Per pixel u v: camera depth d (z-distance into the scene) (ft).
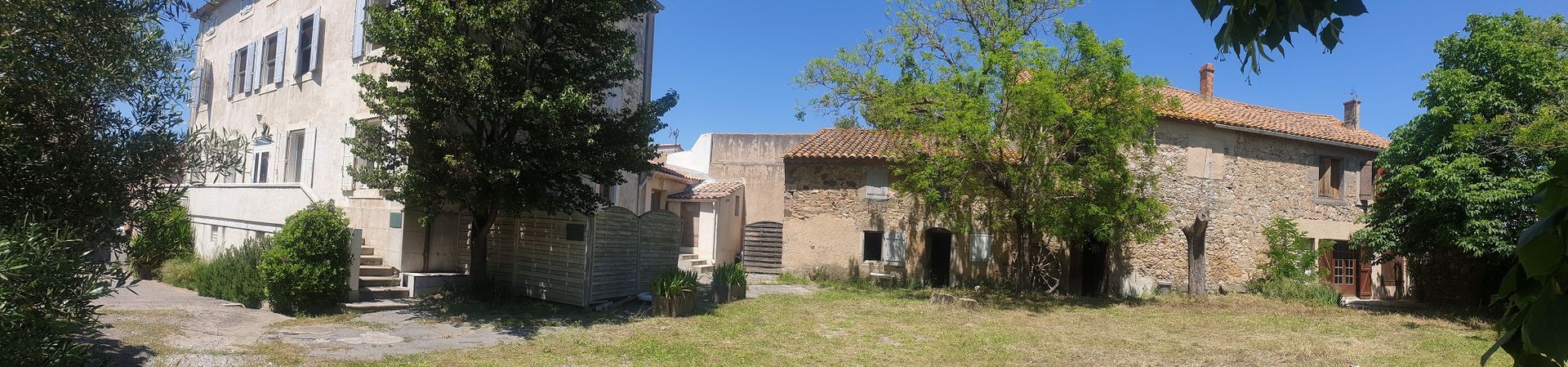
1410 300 60.08
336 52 44.70
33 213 13.87
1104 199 44.93
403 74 32.91
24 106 13.93
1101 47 42.91
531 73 33.68
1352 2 7.25
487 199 36.42
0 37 13.15
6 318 11.99
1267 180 59.00
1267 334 36.63
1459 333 37.93
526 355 26.89
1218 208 56.44
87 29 14.55
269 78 51.65
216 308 34.88
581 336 31.04
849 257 59.57
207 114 58.18
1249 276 57.36
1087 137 44.34
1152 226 46.93
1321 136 60.54
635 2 36.19
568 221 39.14
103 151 15.33
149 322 30.04
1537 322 5.05
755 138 76.64
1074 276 54.75
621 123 36.52
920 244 57.72
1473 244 42.06
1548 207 5.79
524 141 37.52
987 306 45.68
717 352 28.37
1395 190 47.91
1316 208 61.21
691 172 77.25
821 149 61.52
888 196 59.06
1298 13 7.48
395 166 34.71
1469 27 46.70
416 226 40.93
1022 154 46.11
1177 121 54.90
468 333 31.22
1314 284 54.29
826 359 27.91
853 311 41.88
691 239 72.64
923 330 35.42
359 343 28.07
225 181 52.95
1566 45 44.68
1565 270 5.12
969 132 42.27
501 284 42.24
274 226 44.75
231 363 23.81
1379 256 57.88
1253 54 7.84
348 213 42.98
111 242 15.88
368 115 41.29
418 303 37.29
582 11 34.30
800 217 61.21
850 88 51.16
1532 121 40.42
